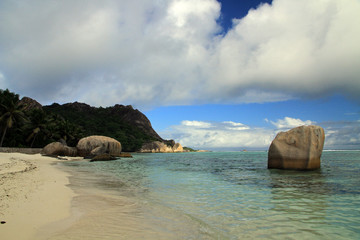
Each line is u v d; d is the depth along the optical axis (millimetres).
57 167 23797
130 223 5797
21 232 4785
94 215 6379
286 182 12297
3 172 13250
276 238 4930
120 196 9109
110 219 6066
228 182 12797
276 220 6082
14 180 10992
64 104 166000
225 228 5520
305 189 10250
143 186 11648
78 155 45844
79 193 9500
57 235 4770
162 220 6090
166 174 17453
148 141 140250
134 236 4926
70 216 6160
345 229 5379
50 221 5625
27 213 6047
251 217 6359
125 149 120938
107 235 4902
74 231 5051
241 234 5152
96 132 121375
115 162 34031
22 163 20578
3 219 5434
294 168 17031
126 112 191000
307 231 5297
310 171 16547
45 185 10586
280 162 17766
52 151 42625
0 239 4348
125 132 138625
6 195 7688
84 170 20984
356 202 7820
